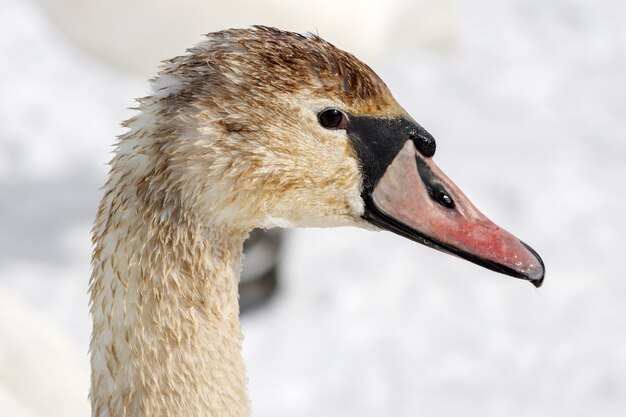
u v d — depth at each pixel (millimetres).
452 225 4715
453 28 9984
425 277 10727
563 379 9781
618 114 13273
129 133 4500
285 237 10344
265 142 4480
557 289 10664
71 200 11625
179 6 8641
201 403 4594
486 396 9617
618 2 15117
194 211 4469
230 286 4648
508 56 14219
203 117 4379
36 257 10719
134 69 9156
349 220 4750
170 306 4520
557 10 15000
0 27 14109
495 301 10531
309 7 8875
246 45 4500
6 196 11578
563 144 12648
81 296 10281
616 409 9539
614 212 11594
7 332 6699
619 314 10398
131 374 4566
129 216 4473
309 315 10320
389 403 9539
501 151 12477
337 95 4570
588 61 14242
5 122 12609
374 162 4691
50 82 13297
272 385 9602
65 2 8836
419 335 10156
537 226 11359
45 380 6602
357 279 10672
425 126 12836
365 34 9195
